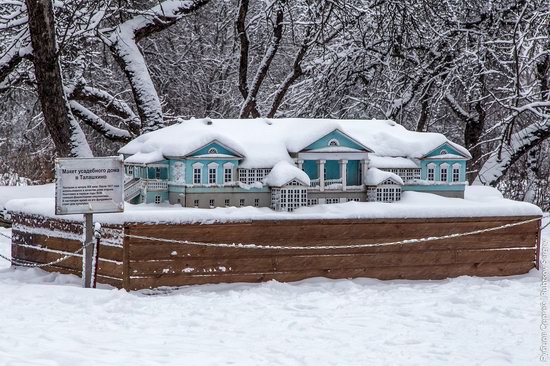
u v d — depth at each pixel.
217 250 13.75
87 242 13.28
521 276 15.80
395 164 16.19
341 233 14.56
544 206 30.70
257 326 10.81
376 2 30.34
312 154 15.47
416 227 15.07
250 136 15.77
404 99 31.23
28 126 34.47
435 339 10.26
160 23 26.84
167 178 15.33
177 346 9.41
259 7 39.28
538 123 29.05
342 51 32.03
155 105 25.83
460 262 15.40
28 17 22.56
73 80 28.16
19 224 16.05
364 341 10.04
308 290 13.76
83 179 12.95
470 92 29.86
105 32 26.89
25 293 12.55
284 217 14.16
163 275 13.40
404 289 14.12
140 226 13.20
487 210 15.54
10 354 8.52
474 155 32.22
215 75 40.72
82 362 8.29
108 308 11.68
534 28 29.12
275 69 41.47
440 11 30.88
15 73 27.97
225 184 14.97
